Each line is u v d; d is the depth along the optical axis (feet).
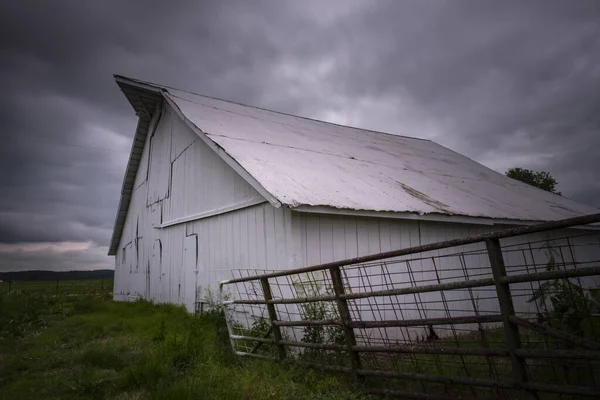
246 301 21.66
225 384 16.22
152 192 52.21
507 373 13.97
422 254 31.35
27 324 35.45
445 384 13.25
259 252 29.09
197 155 40.34
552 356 10.51
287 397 15.23
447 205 33.27
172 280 44.06
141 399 15.84
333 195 26.94
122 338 27.99
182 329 28.60
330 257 26.81
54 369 21.01
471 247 34.86
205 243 37.35
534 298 13.44
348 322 15.79
